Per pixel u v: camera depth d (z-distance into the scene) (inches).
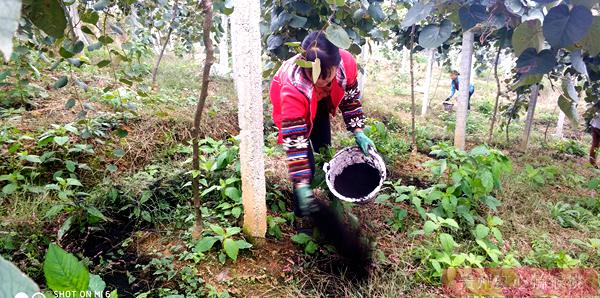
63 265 39.8
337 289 86.7
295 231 105.8
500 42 106.9
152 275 87.4
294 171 86.5
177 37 300.0
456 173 109.6
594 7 42.7
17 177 99.4
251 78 82.8
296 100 84.4
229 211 103.0
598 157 203.9
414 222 111.7
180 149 134.0
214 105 172.1
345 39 70.8
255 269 90.4
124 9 103.7
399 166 158.9
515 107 212.4
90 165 116.0
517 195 134.2
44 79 154.0
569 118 52.6
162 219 104.3
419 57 603.8
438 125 258.5
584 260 98.7
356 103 102.4
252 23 79.8
